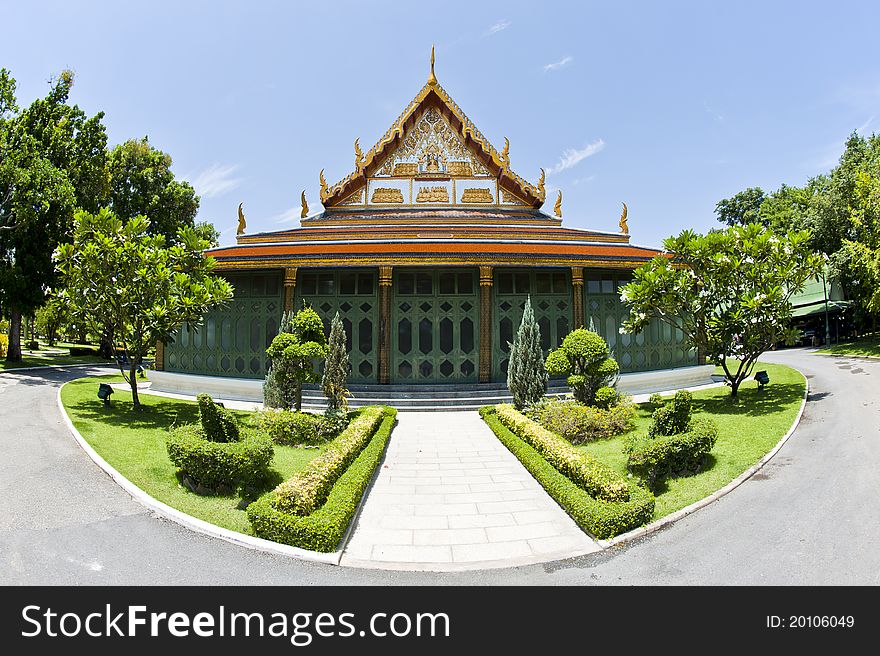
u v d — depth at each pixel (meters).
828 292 37.91
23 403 15.96
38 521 7.12
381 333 18.73
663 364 21.56
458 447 12.49
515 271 19.78
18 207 25.75
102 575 5.84
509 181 24.44
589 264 19.47
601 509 7.17
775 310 14.47
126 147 38.81
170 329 14.78
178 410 15.96
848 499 7.68
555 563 6.30
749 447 10.50
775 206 50.34
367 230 21.22
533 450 11.08
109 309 14.69
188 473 8.55
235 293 19.81
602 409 13.06
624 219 23.11
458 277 19.47
